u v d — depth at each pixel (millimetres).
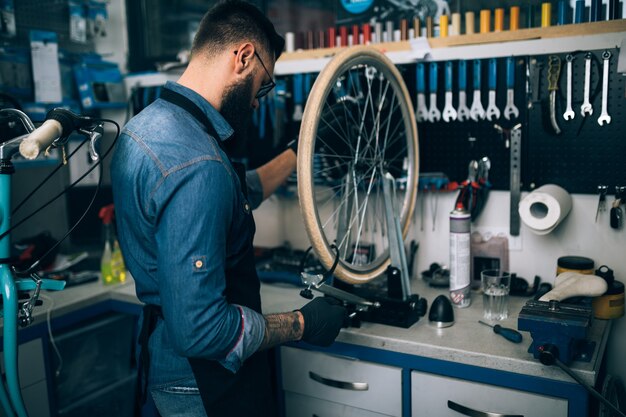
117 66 2719
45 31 2443
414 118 1902
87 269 2348
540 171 1918
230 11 1188
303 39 2332
